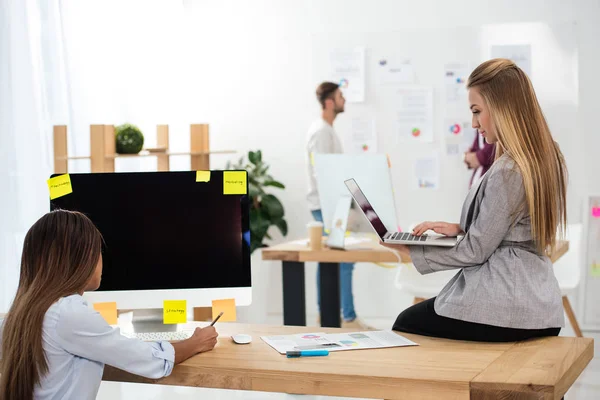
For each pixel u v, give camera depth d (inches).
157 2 205.0
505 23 204.1
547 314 84.6
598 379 158.1
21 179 144.2
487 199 84.7
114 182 95.1
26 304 74.2
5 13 140.9
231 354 84.4
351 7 211.9
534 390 70.8
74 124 163.2
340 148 200.2
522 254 86.1
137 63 194.2
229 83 220.5
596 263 200.4
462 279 89.0
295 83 216.7
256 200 210.7
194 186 95.3
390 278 214.8
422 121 208.7
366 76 211.2
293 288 143.3
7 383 73.9
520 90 84.9
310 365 79.0
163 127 173.6
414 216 211.5
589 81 201.9
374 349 85.4
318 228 140.6
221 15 219.6
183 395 146.3
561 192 87.4
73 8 163.9
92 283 80.5
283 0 215.6
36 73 149.6
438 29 206.8
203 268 95.3
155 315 103.0
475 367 77.0
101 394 146.6
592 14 200.1
